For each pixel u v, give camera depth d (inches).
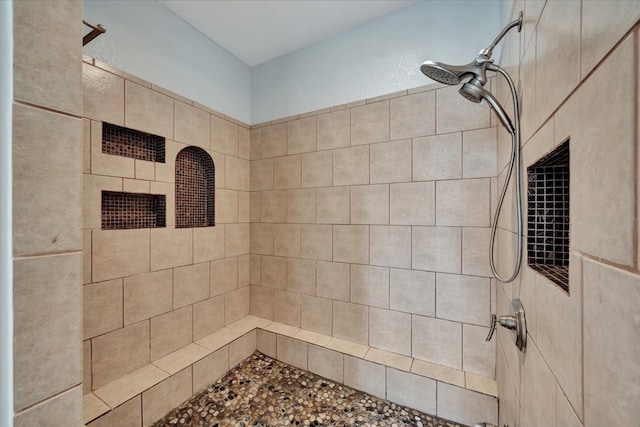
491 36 51.3
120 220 53.1
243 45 72.0
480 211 52.0
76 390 15.4
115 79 50.1
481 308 52.1
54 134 14.4
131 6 52.6
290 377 64.1
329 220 68.2
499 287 47.2
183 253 62.6
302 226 72.2
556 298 19.8
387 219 61.0
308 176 71.3
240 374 65.1
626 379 11.5
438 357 56.1
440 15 55.6
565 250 26.4
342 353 61.3
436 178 55.8
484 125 51.5
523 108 30.0
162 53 58.3
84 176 46.3
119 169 50.7
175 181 61.9
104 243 48.8
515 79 33.8
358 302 64.7
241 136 78.5
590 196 14.7
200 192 68.8
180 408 54.1
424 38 57.1
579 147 16.1
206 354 60.4
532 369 26.2
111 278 49.8
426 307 57.1
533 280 25.9
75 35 15.4
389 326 61.1
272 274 77.2
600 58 13.7
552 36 20.8
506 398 39.7
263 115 79.1
